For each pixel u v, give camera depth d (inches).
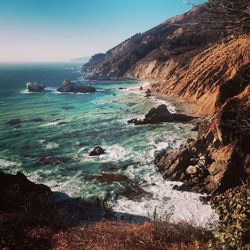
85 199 987.9
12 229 517.3
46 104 2928.2
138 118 2154.3
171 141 1576.0
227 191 933.2
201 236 454.6
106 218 857.5
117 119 2156.7
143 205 941.8
